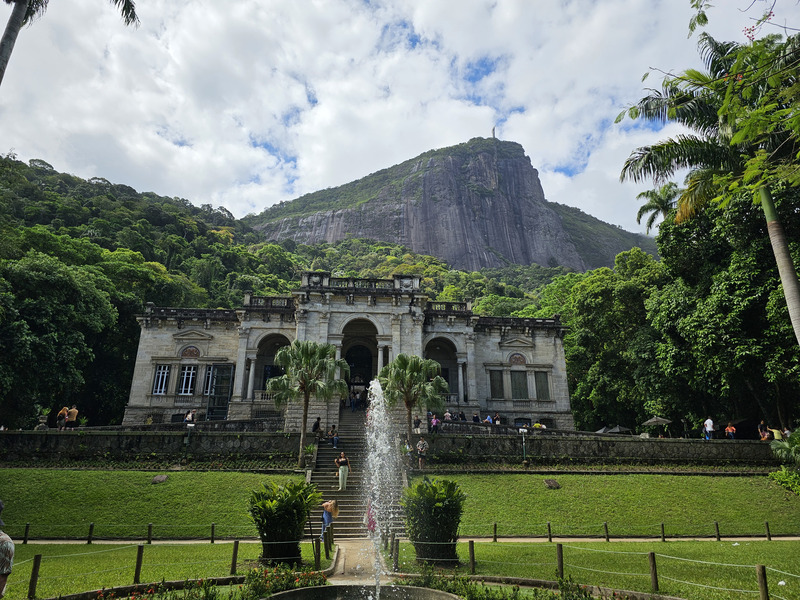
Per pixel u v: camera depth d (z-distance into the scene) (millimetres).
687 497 24203
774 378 25953
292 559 14867
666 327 32281
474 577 13328
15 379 31984
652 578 11914
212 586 11266
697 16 10328
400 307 39219
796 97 10141
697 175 19609
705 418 37406
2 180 29469
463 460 28641
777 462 28438
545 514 22609
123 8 19812
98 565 14531
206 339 43438
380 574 14109
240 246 121875
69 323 37375
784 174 10656
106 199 92500
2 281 33094
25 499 22000
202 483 24297
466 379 42719
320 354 28562
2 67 16734
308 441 29594
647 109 19859
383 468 27234
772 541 18891
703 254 31562
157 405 41531
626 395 41812
